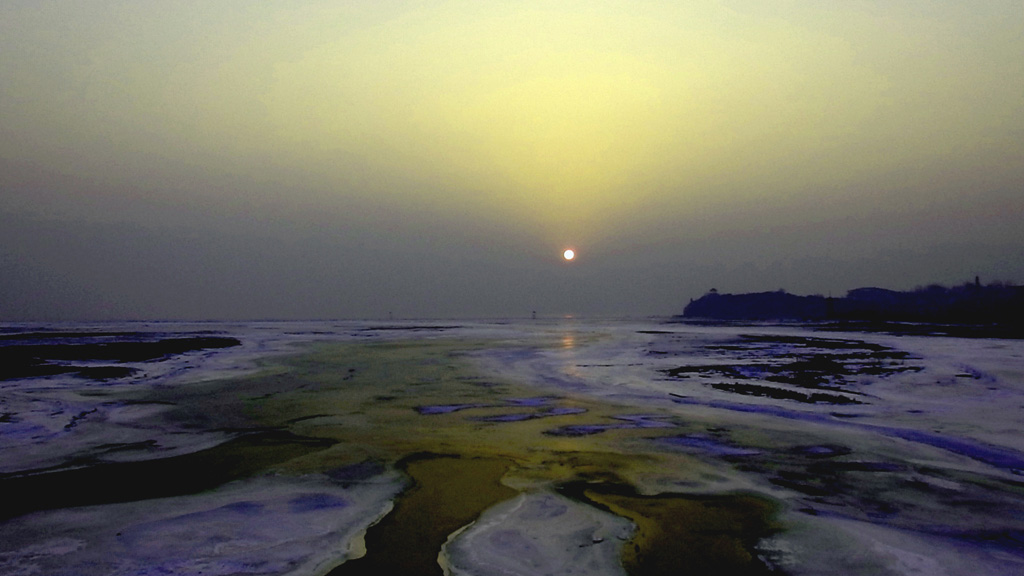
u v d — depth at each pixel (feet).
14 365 68.03
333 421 38.86
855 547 18.62
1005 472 26.68
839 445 31.65
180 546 18.57
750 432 35.01
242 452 30.63
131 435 34.40
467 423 38.22
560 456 29.81
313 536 19.44
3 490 24.23
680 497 23.45
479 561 17.60
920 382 52.37
